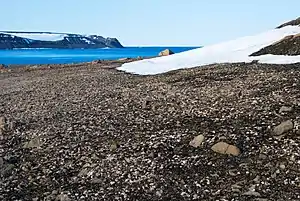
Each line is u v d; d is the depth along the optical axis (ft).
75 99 126.62
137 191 57.41
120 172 63.77
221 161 63.36
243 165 61.11
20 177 67.05
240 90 101.60
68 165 69.82
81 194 58.03
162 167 63.62
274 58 150.92
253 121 76.69
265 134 70.13
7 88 174.19
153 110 96.78
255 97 92.27
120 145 75.15
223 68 143.54
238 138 69.72
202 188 56.34
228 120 79.51
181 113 90.07
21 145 83.76
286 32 219.82
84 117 99.50
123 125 87.81
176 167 63.26
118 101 113.80
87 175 64.49
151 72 179.01
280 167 59.11
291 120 73.41
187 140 72.69
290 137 67.41
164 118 88.28
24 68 282.97
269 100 87.71
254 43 213.66
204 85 117.39
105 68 228.43
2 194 60.54
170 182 58.80
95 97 125.59
